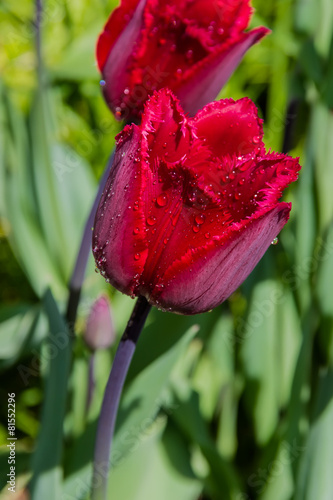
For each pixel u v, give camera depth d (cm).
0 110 65
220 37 43
